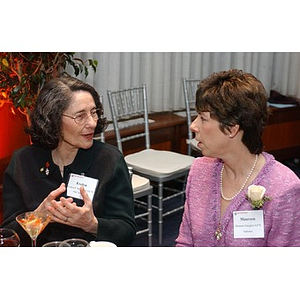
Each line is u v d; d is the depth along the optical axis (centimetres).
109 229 190
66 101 189
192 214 178
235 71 163
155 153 381
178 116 447
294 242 164
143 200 427
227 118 157
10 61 266
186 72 450
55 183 201
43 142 195
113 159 204
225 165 172
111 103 362
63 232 200
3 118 303
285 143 516
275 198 162
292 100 509
